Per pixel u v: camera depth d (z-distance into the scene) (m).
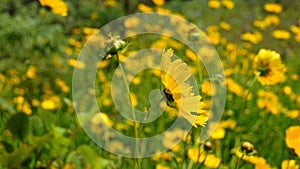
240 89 6.67
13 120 2.30
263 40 10.98
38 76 7.02
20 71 6.94
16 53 7.92
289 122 6.54
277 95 7.79
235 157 3.97
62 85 6.59
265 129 6.09
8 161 2.21
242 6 12.53
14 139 2.90
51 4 4.29
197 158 3.46
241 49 9.41
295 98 7.79
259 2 12.88
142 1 12.37
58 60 7.83
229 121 5.30
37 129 2.40
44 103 5.16
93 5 11.24
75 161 2.40
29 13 9.89
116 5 11.66
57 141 2.33
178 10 12.44
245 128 5.80
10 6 10.26
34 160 2.30
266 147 5.51
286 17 12.67
